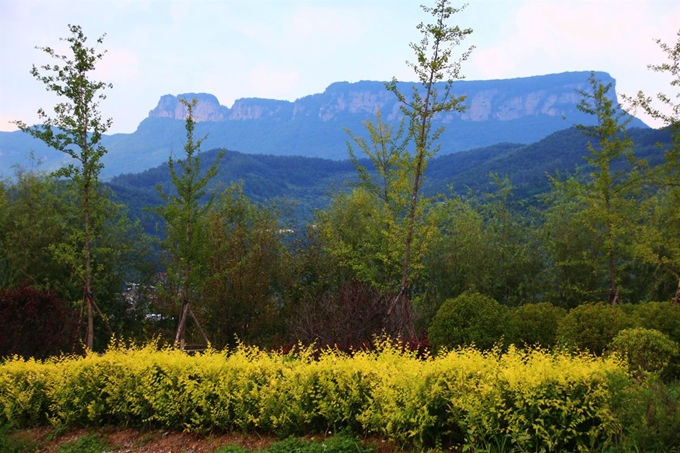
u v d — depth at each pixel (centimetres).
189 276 1448
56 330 1098
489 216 2394
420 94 1199
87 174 1282
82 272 1373
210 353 743
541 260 2112
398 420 540
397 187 1236
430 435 534
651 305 982
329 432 596
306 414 597
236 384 646
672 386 610
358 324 1061
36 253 1822
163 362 701
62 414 719
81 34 1248
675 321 888
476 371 541
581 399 487
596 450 467
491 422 497
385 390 559
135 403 691
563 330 891
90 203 1381
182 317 1441
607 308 913
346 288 1149
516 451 485
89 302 1333
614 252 1670
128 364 715
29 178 2006
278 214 2200
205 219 1772
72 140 1255
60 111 1238
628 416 467
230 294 1841
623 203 1522
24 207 1922
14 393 735
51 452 660
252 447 596
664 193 1670
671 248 1306
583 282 1958
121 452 634
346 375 598
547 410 481
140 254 2130
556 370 509
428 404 530
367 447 549
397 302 1159
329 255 1941
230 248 1870
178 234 1430
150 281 2138
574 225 1953
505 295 2072
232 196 2178
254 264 1872
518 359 570
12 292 1045
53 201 1977
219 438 633
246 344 1795
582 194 1642
